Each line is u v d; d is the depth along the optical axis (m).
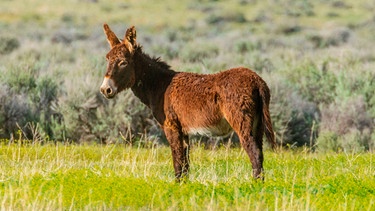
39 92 71.00
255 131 36.84
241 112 36.09
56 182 34.34
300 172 41.78
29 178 35.75
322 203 31.03
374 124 69.19
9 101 65.94
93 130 66.31
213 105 37.19
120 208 30.84
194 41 167.50
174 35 193.38
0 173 39.69
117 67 39.56
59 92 72.19
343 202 31.47
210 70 88.12
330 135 64.44
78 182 34.28
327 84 80.88
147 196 32.34
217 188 33.75
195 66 86.12
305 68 92.25
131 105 66.19
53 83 73.69
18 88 74.75
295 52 125.31
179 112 38.75
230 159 49.31
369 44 158.88
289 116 66.81
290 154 56.47
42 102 70.25
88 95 67.12
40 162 46.34
